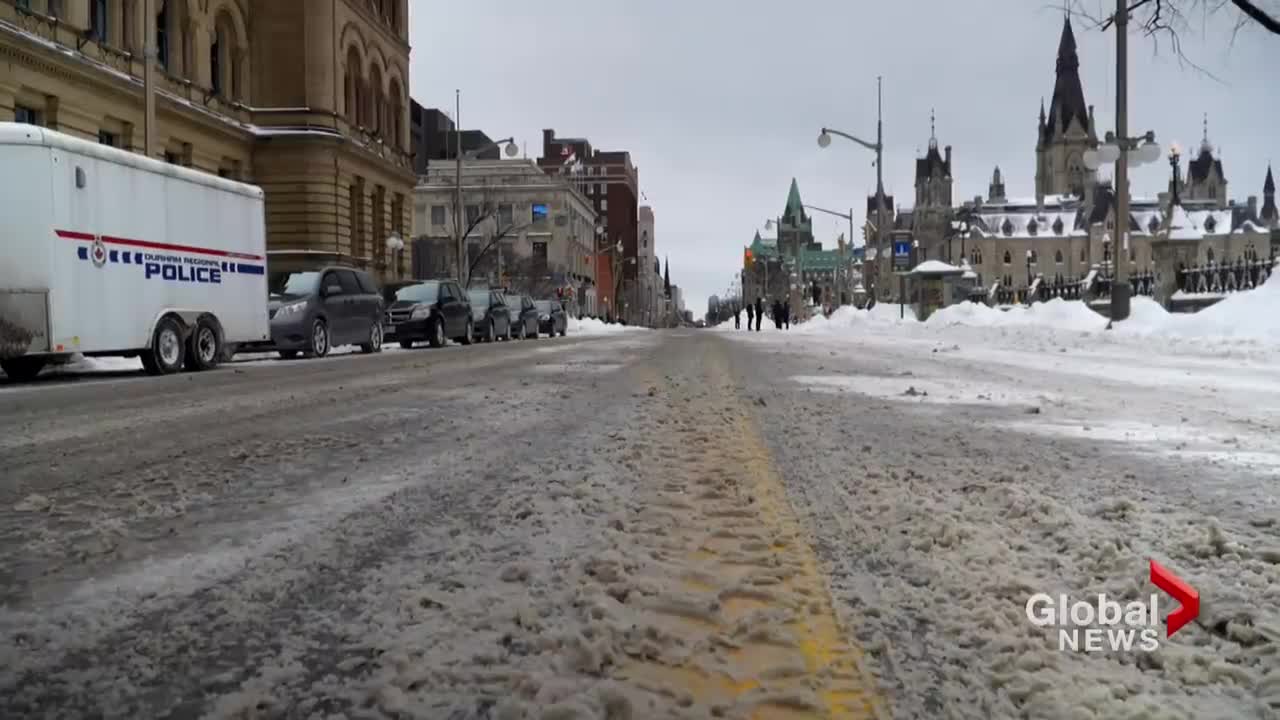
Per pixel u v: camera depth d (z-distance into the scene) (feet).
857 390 34.96
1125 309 77.20
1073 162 502.79
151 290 51.13
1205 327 65.51
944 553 11.65
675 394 33.17
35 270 44.21
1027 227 489.26
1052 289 169.17
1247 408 28.58
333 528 13.38
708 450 19.84
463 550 11.89
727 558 11.55
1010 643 8.58
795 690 7.70
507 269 276.00
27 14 88.94
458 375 45.01
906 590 10.20
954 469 17.34
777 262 407.64
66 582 10.85
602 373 45.42
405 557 11.75
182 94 119.03
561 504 14.35
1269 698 7.43
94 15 103.09
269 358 71.77
